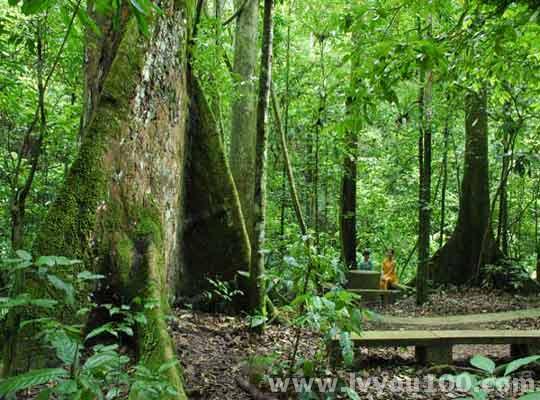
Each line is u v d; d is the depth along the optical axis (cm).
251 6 1140
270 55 620
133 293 474
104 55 582
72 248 447
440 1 466
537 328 855
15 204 446
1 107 798
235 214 718
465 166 1405
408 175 1873
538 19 372
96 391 179
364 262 1435
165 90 584
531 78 520
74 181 479
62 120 855
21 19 632
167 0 592
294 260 443
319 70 1533
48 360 373
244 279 694
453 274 1386
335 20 480
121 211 505
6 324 338
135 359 414
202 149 718
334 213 1964
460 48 450
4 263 222
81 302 427
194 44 711
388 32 463
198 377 432
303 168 1598
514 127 1244
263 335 593
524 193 1798
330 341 473
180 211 675
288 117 1577
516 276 1286
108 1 231
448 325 903
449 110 1198
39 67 525
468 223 1393
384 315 1074
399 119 739
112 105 524
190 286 688
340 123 461
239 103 1103
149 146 553
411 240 1948
